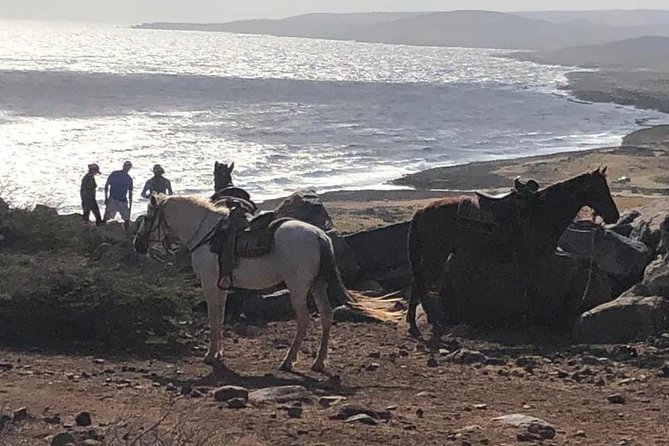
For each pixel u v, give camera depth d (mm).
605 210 15562
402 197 44312
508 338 15516
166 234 12898
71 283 13828
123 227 20969
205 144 62656
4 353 12508
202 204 12758
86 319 13508
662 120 107625
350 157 61594
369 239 18703
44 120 72625
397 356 13961
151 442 6988
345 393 11180
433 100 129500
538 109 119000
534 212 15555
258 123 81750
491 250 15617
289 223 12281
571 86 174750
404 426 9266
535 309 16078
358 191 46031
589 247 17250
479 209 15617
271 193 44281
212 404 9906
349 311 16734
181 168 49219
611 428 9734
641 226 18172
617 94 148625
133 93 113688
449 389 11656
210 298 12625
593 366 13273
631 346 14180
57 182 41625
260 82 156625
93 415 8938
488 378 12438
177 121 79250
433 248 15812
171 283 14945
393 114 102438
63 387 10539
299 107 105625
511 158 66000
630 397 11320
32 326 13445
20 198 35625
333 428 8906
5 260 15125
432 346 14828
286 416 9383
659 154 66625
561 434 9320
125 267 16219
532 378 12484
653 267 15953
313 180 50250
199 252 12633
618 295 16875
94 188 23094
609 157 64250
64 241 17484
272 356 13625
